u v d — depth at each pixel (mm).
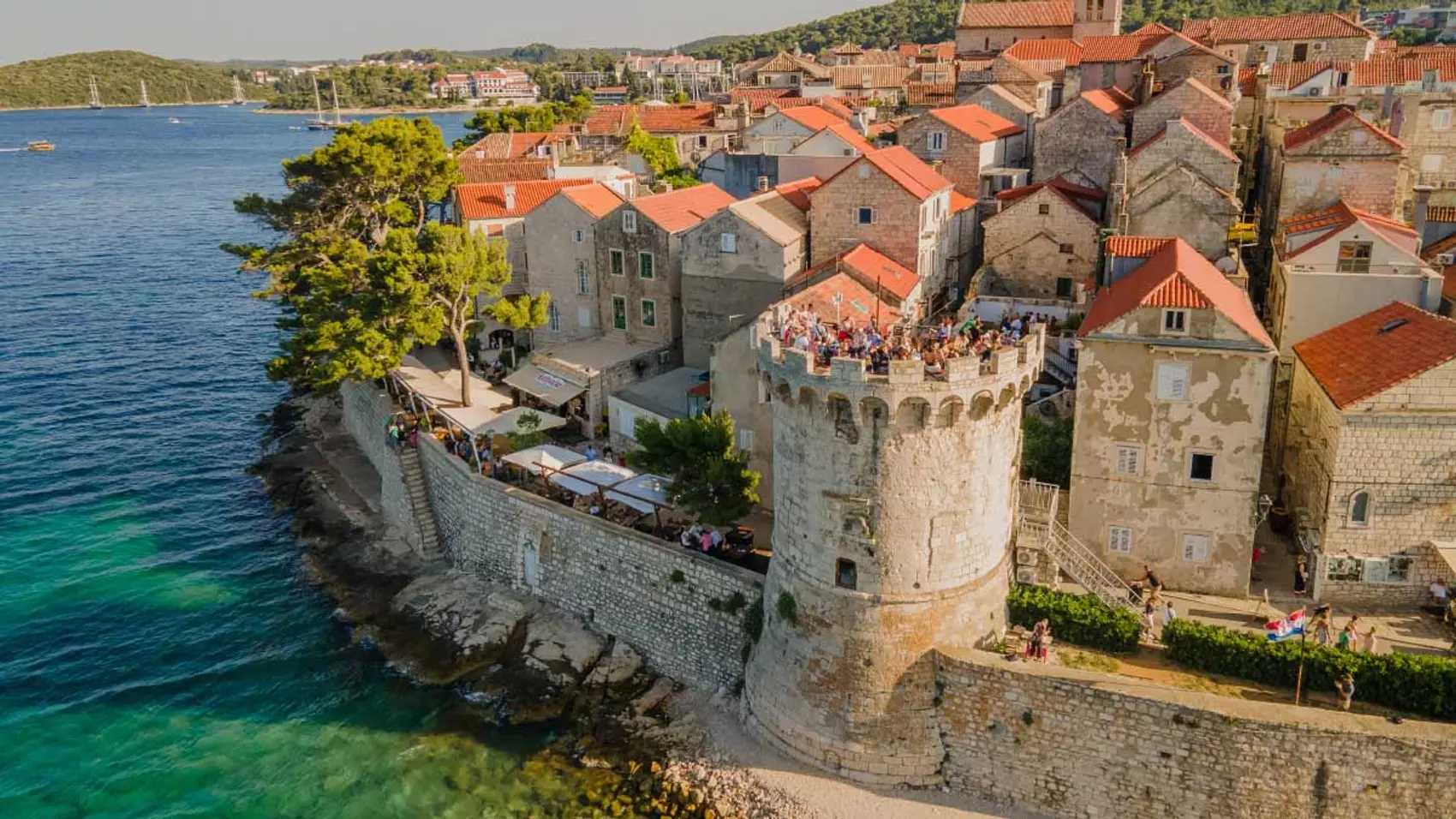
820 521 41906
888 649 42031
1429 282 52312
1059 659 43594
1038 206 71688
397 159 88125
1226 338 45000
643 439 53719
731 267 70062
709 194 83875
